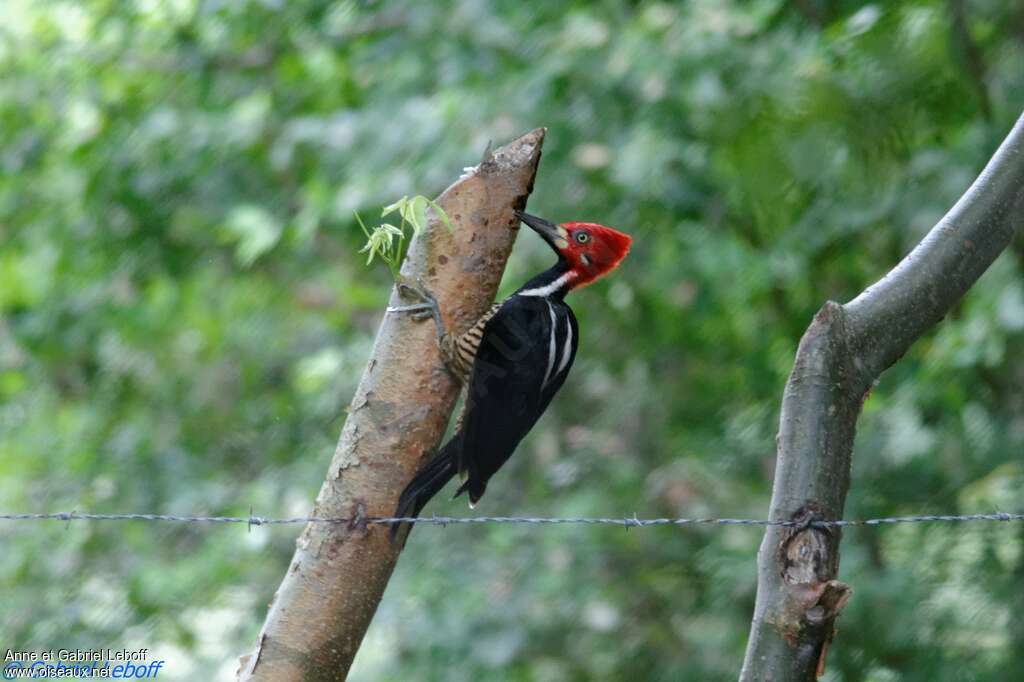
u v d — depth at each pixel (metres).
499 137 11.46
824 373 5.05
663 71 10.83
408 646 11.70
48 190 14.25
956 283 5.32
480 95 11.62
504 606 11.82
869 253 12.95
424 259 6.22
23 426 14.21
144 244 13.96
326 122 12.09
